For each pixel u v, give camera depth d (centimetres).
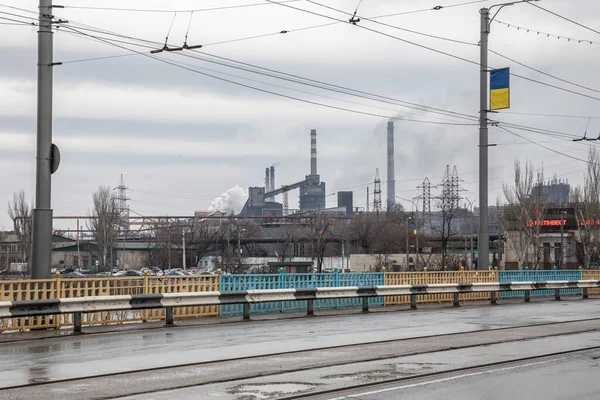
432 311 3253
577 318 2877
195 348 1911
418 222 13488
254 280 2906
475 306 3625
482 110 4062
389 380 1427
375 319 2814
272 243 15500
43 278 2444
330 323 2639
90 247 12800
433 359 1709
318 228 12194
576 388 1355
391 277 3503
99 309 2342
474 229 17275
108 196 12094
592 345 1980
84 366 1598
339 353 1809
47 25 2484
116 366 1598
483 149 4059
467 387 1359
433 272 3722
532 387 1362
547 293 4684
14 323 2281
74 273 10875
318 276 3191
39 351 1856
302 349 1884
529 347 1934
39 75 2478
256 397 1262
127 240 16788
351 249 13925
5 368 1574
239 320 2728
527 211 9325
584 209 9450
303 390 1324
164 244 13525
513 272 4225
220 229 14362
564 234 10281
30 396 1267
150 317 2641
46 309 2225
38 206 2467
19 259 12325
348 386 1362
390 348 1906
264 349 1888
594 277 5022
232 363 1647
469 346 1953
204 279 2728
